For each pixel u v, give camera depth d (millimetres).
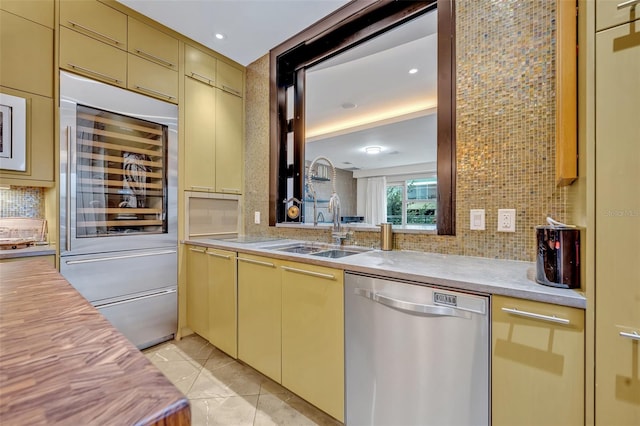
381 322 1286
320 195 2840
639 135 802
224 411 1604
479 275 1156
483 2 1534
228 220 2895
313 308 1545
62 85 1890
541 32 1375
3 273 1019
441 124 1663
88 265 1986
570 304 877
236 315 2020
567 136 1015
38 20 1817
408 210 3605
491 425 1026
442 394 1130
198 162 2619
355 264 1386
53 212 1902
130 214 2217
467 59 1578
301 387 1596
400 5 1997
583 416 867
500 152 1482
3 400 334
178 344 2383
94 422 304
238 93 2945
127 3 2109
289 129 2818
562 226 1019
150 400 341
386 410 1271
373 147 4125
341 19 2158
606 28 841
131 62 2191
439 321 1138
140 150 2271
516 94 1437
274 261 1756
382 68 2713
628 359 812
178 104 2479
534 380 944
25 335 513
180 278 2484
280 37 2508
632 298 809
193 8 2145
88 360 431
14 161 1734
